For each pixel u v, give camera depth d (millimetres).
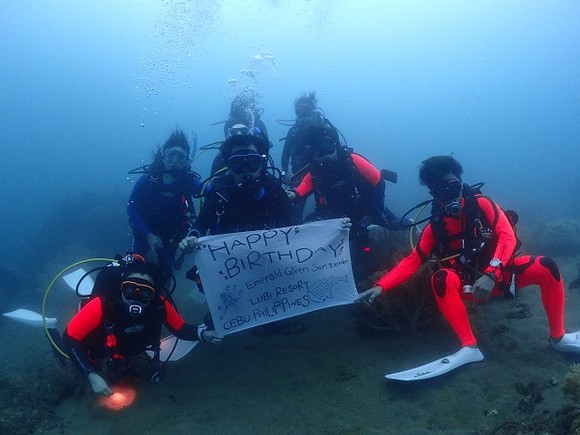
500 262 2150
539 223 6168
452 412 1986
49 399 2592
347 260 2623
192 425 2178
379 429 1978
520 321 2688
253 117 5215
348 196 3365
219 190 2678
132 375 2592
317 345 2826
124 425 2266
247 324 2545
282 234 2541
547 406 1859
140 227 3426
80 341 2264
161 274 2350
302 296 2607
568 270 3865
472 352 2268
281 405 2268
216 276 2498
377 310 2785
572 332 2453
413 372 2201
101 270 2350
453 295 2291
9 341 3961
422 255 2518
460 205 2322
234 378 2594
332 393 2301
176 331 2510
